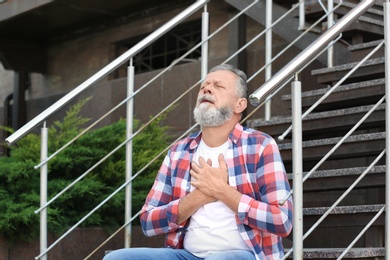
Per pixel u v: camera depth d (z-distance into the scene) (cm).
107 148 825
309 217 638
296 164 483
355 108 703
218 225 483
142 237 754
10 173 744
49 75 1422
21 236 700
